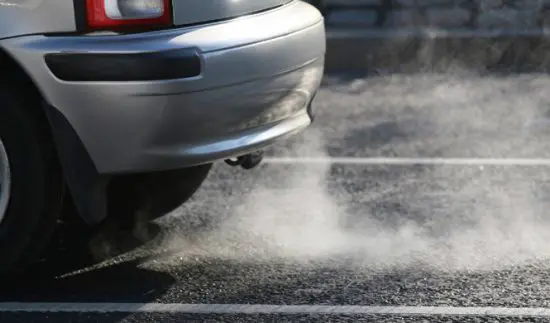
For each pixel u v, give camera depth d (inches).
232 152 286.5
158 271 308.8
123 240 337.1
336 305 281.1
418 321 270.4
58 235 341.1
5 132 282.4
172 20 277.6
